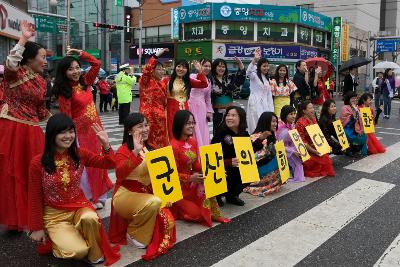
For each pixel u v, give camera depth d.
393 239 4.26
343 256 3.87
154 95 5.95
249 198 5.64
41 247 3.84
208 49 37.38
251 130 7.45
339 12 47.50
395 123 14.21
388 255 3.89
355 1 46.44
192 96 6.54
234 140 4.92
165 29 43.59
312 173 6.73
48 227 3.64
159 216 3.95
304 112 6.89
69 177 3.62
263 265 3.68
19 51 4.02
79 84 4.83
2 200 4.19
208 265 3.67
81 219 3.53
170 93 6.18
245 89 14.16
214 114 7.01
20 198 4.16
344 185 6.23
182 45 39.16
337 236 4.33
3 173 4.18
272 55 37.88
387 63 24.98
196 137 6.45
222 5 36.78
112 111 19.12
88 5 49.00
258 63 7.45
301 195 5.75
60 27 24.31
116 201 4.00
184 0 42.38
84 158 3.86
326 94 9.52
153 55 5.87
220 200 5.27
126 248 3.99
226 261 3.74
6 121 4.21
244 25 37.50
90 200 4.91
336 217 4.88
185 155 4.57
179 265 3.66
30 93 4.23
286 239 4.24
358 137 8.08
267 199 5.58
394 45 36.78
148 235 3.90
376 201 5.47
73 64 4.66
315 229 4.51
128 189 4.03
